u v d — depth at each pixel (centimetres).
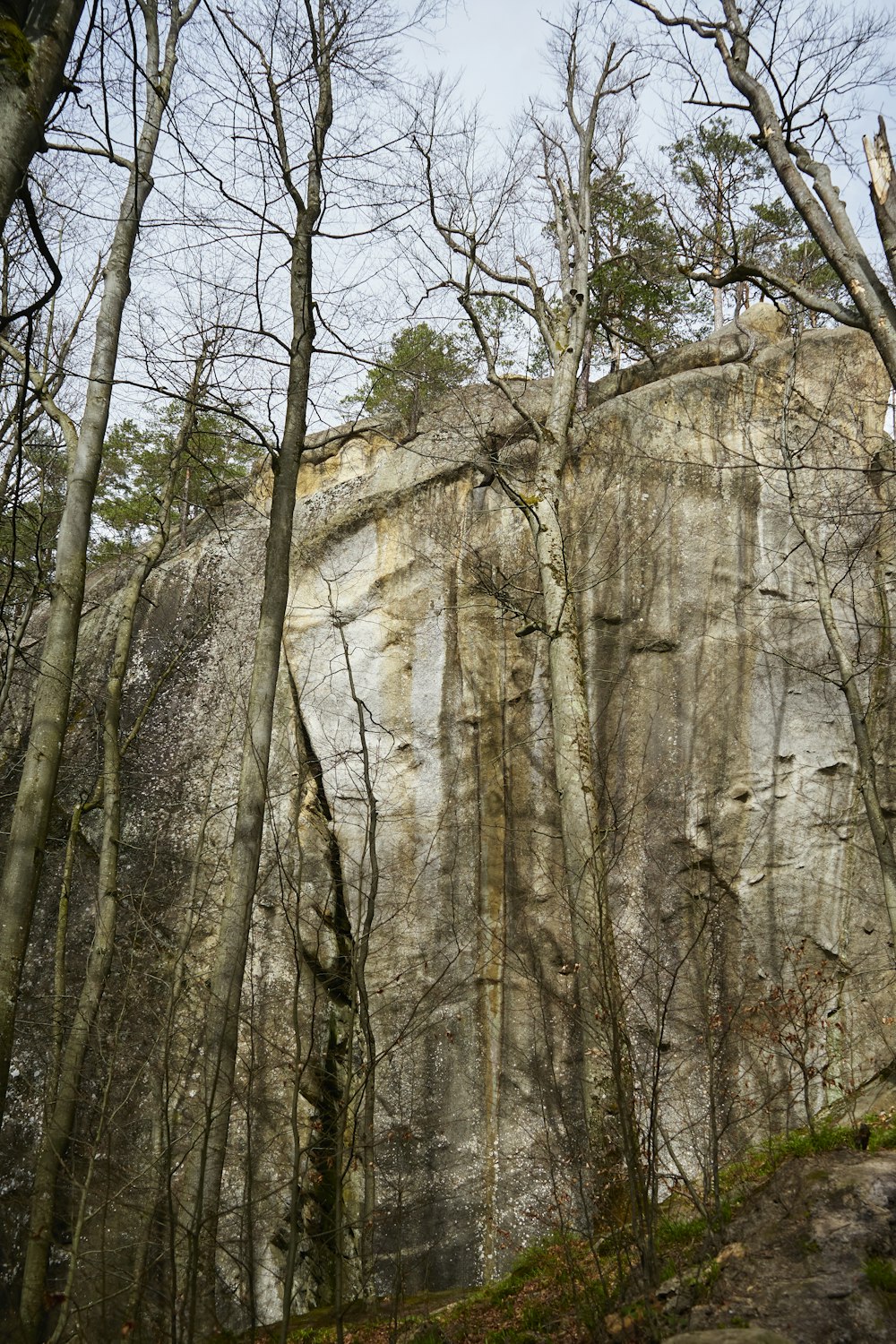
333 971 1150
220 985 784
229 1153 1040
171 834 1243
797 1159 626
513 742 1180
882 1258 522
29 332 578
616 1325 525
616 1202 698
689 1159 917
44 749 727
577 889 858
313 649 1296
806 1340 473
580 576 1184
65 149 819
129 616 1109
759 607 1139
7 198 504
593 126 1231
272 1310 969
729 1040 977
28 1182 1080
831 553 1135
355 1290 989
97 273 1248
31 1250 757
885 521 1138
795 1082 968
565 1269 684
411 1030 1094
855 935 1041
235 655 1330
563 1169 852
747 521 1169
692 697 1127
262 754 856
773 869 1069
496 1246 987
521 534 1240
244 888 816
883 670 1098
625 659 1152
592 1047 795
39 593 1134
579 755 921
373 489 1342
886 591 1121
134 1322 580
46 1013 1165
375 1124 1062
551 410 1088
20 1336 720
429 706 1230
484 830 1164
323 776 1235
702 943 1044
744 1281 527
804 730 1096
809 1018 922
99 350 897
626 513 1198
